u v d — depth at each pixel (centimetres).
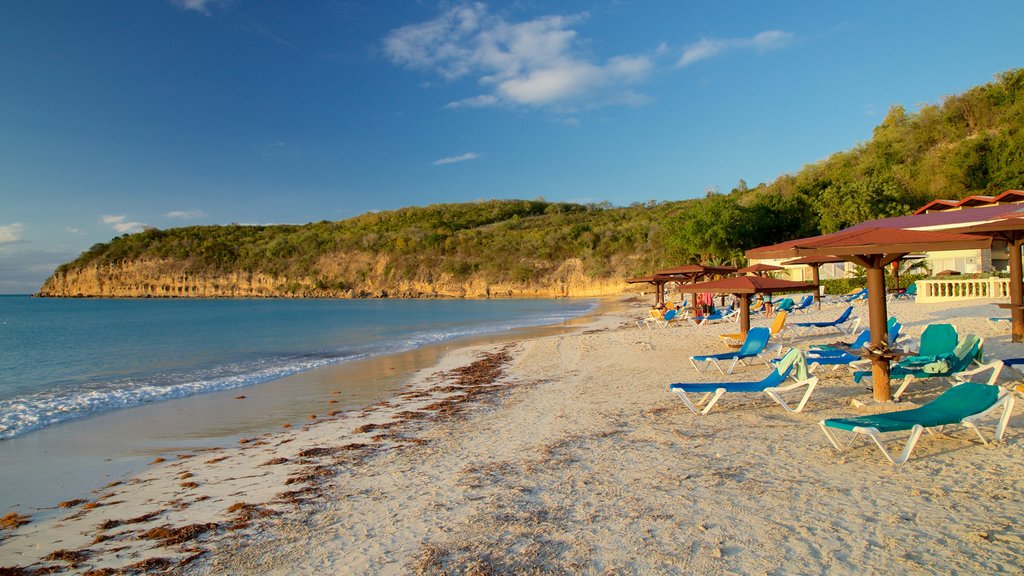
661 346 1541
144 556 435
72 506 570
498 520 451
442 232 11275
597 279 8556
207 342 2559
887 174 4188
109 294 11944
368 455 700
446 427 825
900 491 451
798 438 614
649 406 828
